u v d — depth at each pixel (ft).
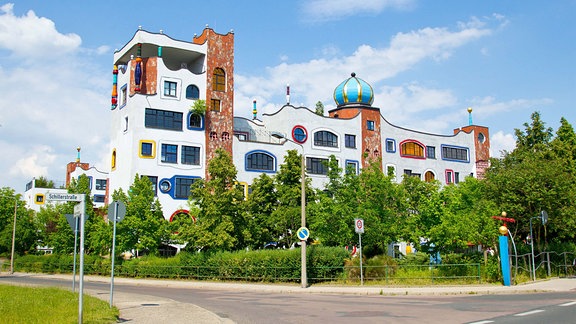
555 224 110.83
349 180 120.78
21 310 55.11
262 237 138.92
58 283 119.14
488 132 255.50
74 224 67.72
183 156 181.06
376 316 54.65
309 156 203.82
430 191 123.95
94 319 49.62
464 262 105.40
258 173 192.24
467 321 48.75
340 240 116.37
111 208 60.49
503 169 121.90
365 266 98.58
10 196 219.20
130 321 52.90
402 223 116.88
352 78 226.79
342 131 213.25
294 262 107.65
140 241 145.69
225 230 126.11
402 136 228.84
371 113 222.07
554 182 108.37
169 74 182.60
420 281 96.43
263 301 75.00
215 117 188.14
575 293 78.02
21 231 218.38
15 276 155.84
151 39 183.42
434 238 105.70
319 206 120.47
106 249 163.63
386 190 118.32
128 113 179.52
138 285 118.11
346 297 79.82
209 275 123.75
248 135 206.28
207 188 129.80
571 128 146.30
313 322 51.52
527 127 150.71
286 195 143.43
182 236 128.98
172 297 83.82
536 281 97.71
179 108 182.39
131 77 182.09
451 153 242.58
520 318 49.19
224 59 193.26
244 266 116.47
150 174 174.70
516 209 109.50
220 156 132.67
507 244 91.97
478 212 102.22
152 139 176.35
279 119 205.57
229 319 54.90
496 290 83.41
